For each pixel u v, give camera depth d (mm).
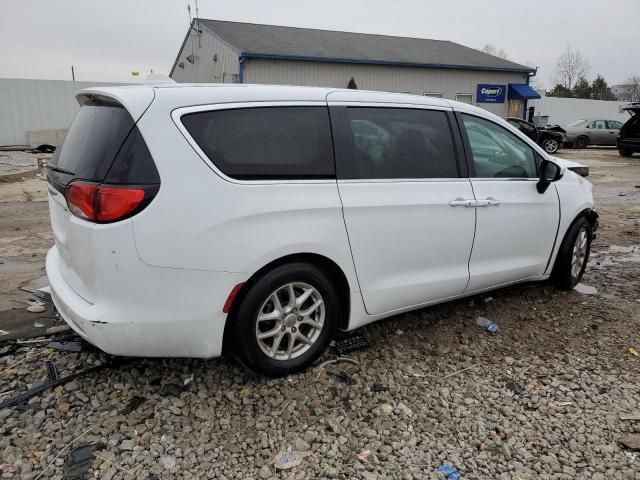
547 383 3213
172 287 2617
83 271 2656
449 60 25438
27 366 3195
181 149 2619
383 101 3426
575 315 4227
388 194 3268
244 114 2857
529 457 2559
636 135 20156
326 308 3168
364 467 2461
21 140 23359
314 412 2846
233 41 21719
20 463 2385
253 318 2889
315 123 3084
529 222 4117
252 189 2781
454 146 3691
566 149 25500
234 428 2697
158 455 2480
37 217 8117
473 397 3055
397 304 3477
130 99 2625
